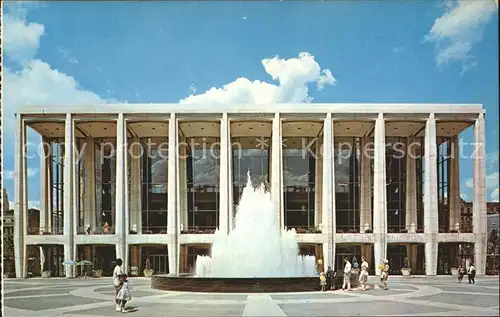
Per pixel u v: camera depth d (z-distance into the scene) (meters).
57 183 59.88
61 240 50.56
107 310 21.58
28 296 28.34
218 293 28.02
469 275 37.66
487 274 49.47
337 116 51.69
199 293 28.23
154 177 60.78
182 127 55.53
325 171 51.59
